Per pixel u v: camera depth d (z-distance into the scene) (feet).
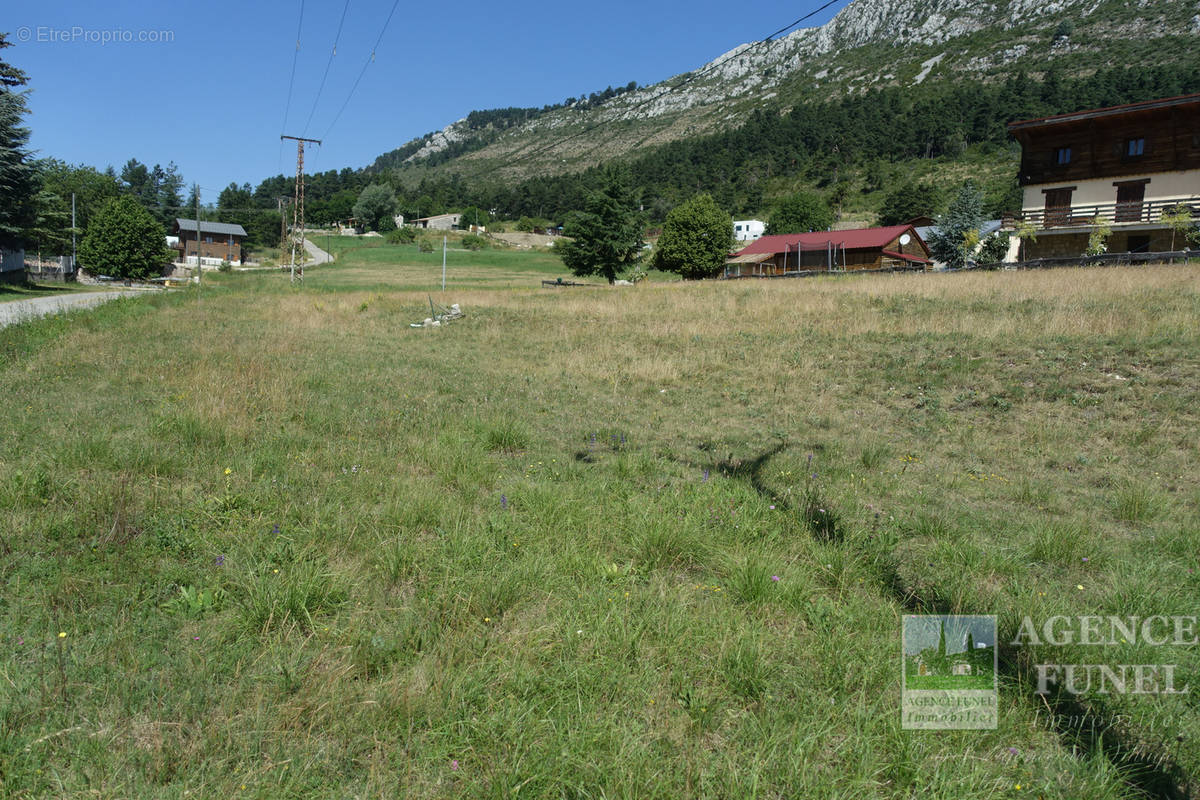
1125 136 107.14
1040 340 41.45
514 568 14.07
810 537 16.55
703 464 23.95
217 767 8.59
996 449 26.58
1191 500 20.63
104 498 16.52
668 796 8.54
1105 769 9.18
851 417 32.27
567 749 9.10
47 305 92.32
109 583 13.16
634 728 9.69
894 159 498.28
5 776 8.25
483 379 40.42
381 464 21.65
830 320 55.77
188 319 70.38
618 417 32.09
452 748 9.20
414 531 16.43
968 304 55.11
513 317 69.77
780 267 182.29
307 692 10.12
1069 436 27.32
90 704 9.75
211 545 14.85
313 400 31.17
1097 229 104.12
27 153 132.46
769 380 39.55
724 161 570.05
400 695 10.04
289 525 16.12
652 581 14.33
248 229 398.83
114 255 205.67
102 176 320.29
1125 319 42.75
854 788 8.66
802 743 9.27
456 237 438.40
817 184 485.97
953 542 16.98
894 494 21.18
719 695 10.57
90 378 35.14
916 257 176.24
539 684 10.57
